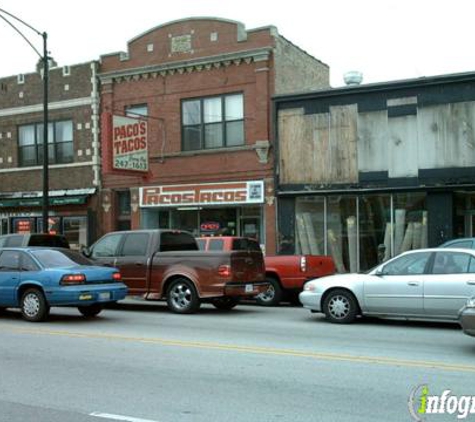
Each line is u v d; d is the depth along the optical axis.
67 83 25.69
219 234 22.94
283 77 22.53
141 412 6.18
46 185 20.28
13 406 6.45
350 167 20.47
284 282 16.34
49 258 13.39
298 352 9.25
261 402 6.52
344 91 20.53
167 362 8.59
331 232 20.98
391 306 12.00
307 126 21.14
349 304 12.45
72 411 6.23
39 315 12.90
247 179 22.14
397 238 20.02
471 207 19.39
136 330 11.68
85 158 25.23
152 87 24.00
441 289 11.51
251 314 14.41
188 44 23.33
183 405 6.42
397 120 19.83
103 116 21.45
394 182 19.80
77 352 9.39
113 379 7.61
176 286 14.57
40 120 26.53
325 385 7.23
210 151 22.75
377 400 6.57
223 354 9.12
